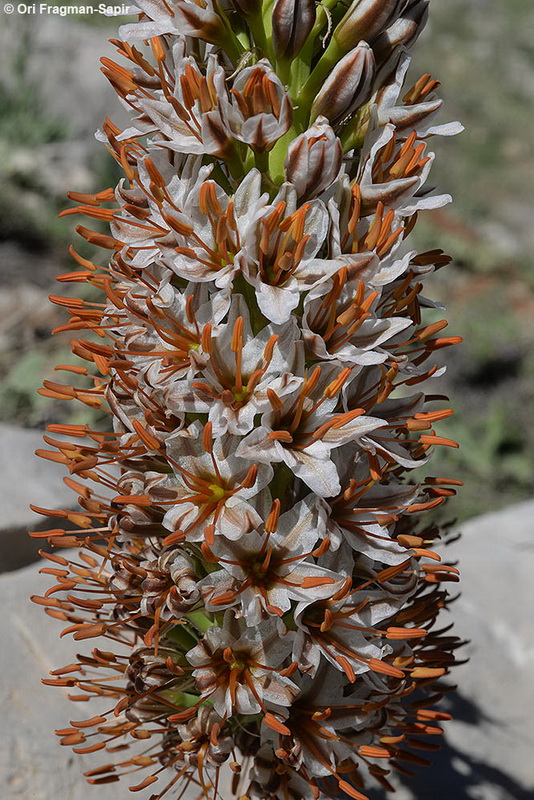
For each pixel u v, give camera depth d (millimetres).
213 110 243
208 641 254
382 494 259
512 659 406
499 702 388
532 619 422
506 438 807
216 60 241
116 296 260
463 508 712
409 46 255
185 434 250
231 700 250
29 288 751
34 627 361
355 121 253
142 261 253
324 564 255
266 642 254
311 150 239
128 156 264
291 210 241
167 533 264
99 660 278
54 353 680
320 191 243
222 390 245
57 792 317
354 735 270
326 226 242
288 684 252
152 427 256
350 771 277
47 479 412
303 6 241
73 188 891
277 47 245
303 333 243
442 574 278
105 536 281
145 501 254
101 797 319
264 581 250
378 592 260
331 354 245
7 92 1006
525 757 371
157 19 250
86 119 1071
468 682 393
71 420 594
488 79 1886
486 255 1172
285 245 241
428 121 255
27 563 389
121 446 263
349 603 258
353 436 242
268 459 239
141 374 255
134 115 267
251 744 271
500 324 975
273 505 246
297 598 247
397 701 284
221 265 245
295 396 245
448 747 369
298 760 256
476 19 2205
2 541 381
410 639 281
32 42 1110
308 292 247
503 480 765
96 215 258
